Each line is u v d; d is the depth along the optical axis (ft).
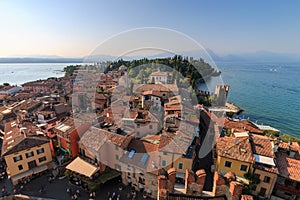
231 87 373.20
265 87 409.69
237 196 40.29
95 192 82.99
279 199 74.84
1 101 231.09
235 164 77.71
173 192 44.65
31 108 158.40
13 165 88.28
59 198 82.28
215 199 43.57
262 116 239.71
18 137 98.68
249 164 75.31
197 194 43.88
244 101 295.69
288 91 383.45
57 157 107.55
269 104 284.82
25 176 90.94
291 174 73.15
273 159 77.71
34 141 94.73
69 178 90.63
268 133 143.95
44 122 136.98
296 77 589.73
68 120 111.04
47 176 95.96
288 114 246.27
